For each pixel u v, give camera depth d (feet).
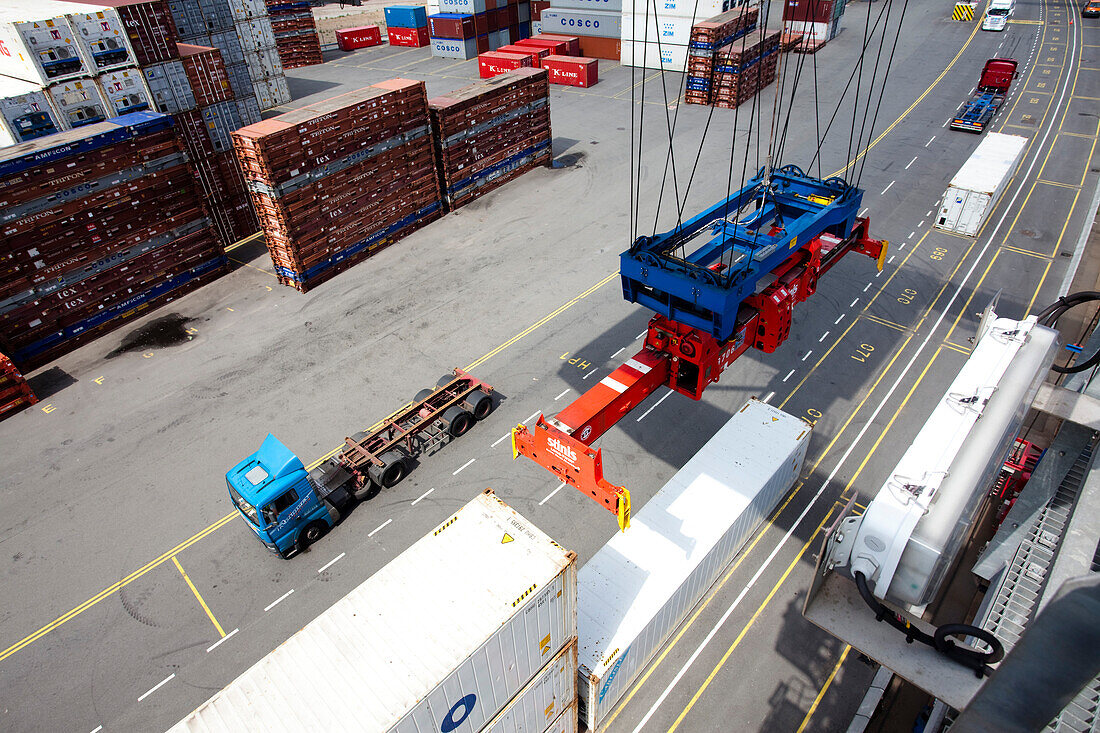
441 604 34.55
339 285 98.58
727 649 50.42
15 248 79.71
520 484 64.69
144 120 88.02
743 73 152.76
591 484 37.60
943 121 142.10
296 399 76.43
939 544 26.05
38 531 62.54
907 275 92.94
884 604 27.78
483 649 32.99
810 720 45.98
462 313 89.66
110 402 78.13
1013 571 32.04
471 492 64.03
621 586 46.62
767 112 152.15
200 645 52.42
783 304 49.06
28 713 48.47
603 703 44.55
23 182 78.28
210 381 80.28
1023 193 112.06
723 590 54.60
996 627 29.32
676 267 42.96
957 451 30.45
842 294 89.56
